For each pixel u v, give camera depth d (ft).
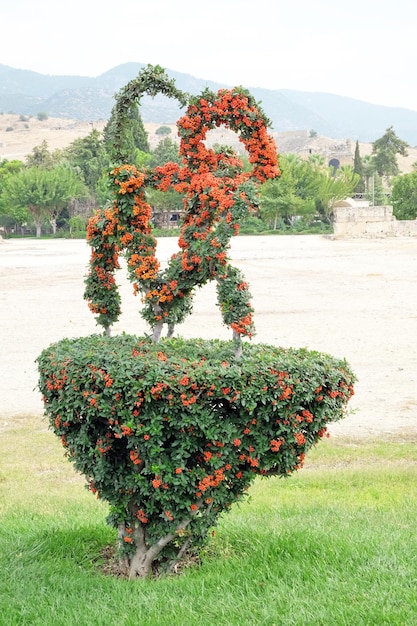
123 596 18.15
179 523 19.53
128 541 19.89
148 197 22.15
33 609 17.54
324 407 19.69
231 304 20.03
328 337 71.97
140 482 19.17
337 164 591.37
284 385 18.67
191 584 18.79
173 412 18.70
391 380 54.70
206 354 20.88
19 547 21.95
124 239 21.81
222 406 19.40
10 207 335.47
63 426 20.38
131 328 77.66
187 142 22.03
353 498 29.63
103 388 18.84
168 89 22.16
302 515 26.25
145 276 21.61
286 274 129.80
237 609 17.04
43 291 109.81
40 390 21.40
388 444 39.50
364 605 16.78
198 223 21.07
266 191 297.74
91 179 367.25
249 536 22.67
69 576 19.88
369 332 74.08
